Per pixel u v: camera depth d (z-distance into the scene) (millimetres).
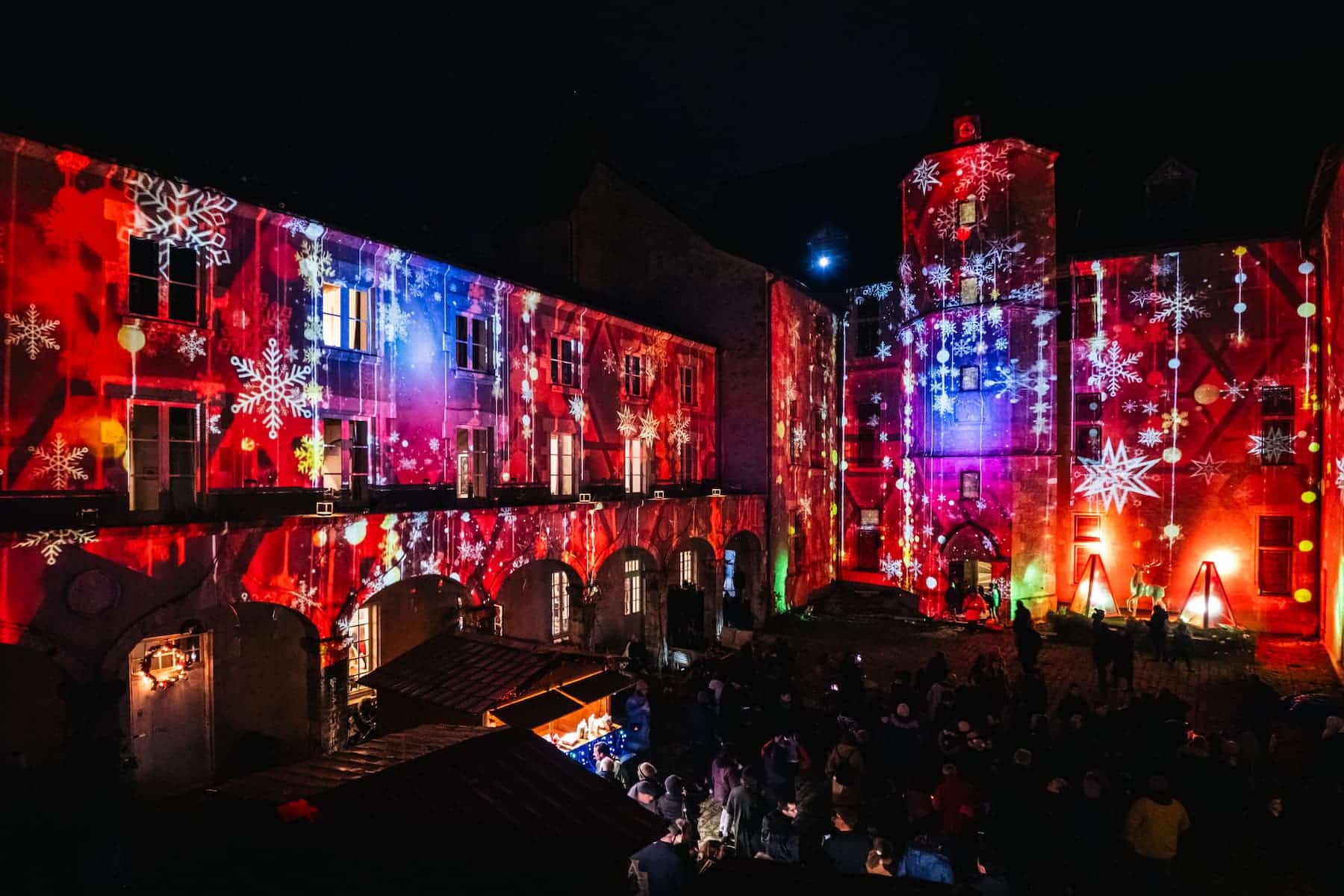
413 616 15891
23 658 10711
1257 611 22875
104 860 8914
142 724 11953
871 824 10562
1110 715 12328
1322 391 21797
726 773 10312
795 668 19328
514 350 17797
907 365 27359
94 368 10453
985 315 24234
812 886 5793
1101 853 9086
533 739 6887
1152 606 23703
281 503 12742
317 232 13422
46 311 9992
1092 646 19297
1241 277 23078
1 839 9344
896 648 21703
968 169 24516
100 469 10484
